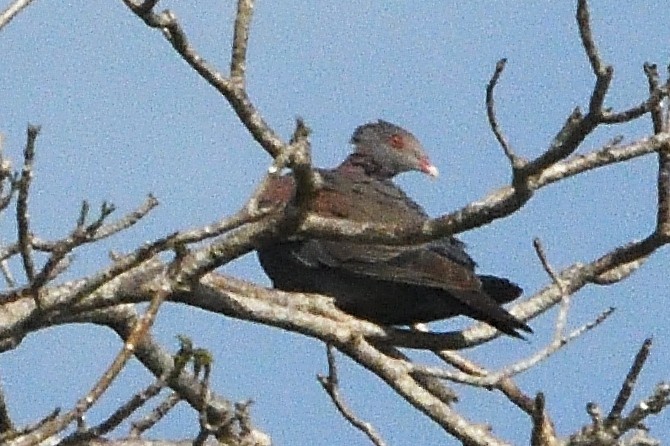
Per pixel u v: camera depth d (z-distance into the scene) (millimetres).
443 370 11898
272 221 10703
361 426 12172
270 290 12383
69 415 8805
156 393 9398
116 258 10406
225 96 10367
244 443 11266
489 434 11945
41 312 10102
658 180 11859
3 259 10406
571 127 9664
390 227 10773
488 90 9953
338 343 12047
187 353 9297
